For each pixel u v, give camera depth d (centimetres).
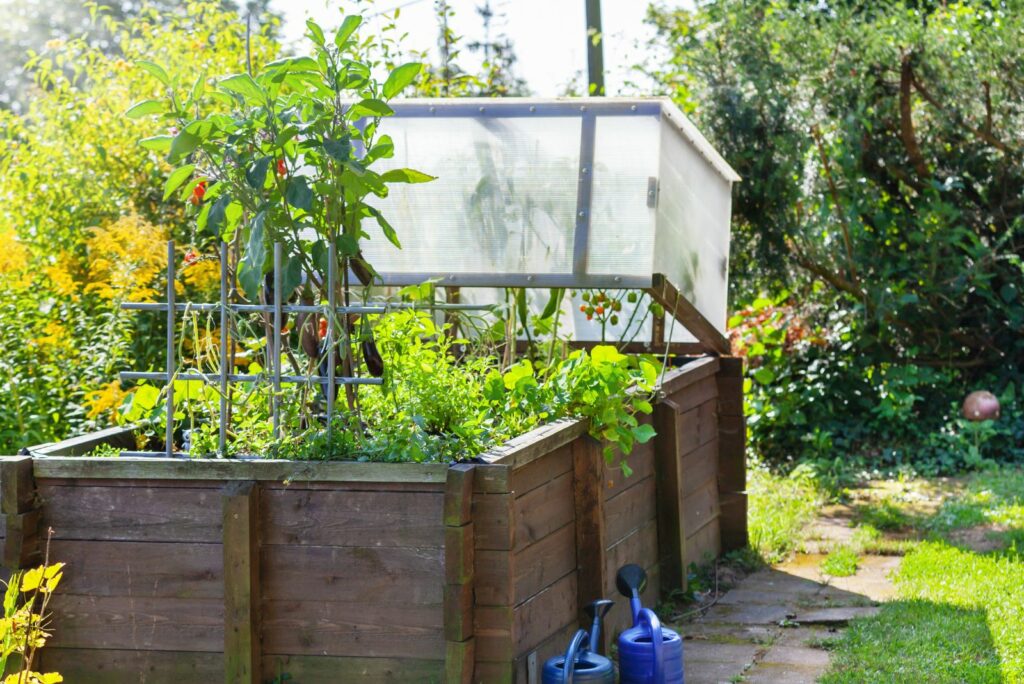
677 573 549
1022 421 935
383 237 533
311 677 364
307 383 389
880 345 985
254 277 384
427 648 357
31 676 338
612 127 523
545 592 405
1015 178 973
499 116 530
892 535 701
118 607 377
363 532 361
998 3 953
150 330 674
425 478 354
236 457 380
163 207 802
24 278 666
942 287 969
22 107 2258
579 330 649
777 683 431
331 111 395
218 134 389
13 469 372
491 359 519
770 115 967
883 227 989
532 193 525
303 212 405
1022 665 430
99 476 375
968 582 559
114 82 862
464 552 347
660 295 529
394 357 425
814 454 944
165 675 374
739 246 1011
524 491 387
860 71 956
